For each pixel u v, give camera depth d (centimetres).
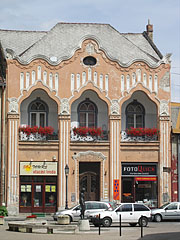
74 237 2880
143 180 4738
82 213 3388
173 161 4788
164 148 4769
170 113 4822
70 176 4631
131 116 4906
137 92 4831
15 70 4616
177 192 4772
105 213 3631
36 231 3266
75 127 4697
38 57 4647
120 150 4716
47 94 4653
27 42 5128
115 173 4688
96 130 4706
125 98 4731
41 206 4609
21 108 4750
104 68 4725
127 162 4734
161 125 4781
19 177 4588
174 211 4109
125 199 4719
